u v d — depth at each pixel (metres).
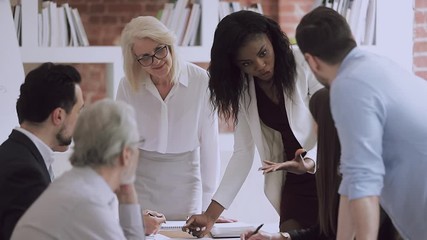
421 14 5.52
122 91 4.15
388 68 2.59
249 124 3.71
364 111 2.47
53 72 2.90
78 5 5.50
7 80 4.93
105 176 2.44
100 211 2.35
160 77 3.97
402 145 2.59
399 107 2.54
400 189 2.65
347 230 2.69
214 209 3.75
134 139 2.45
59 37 5.22
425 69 5.56
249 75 3.61
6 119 4.91
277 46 3.49
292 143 3.66
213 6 5.28
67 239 2.32
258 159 5.49
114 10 5.54
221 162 5.49
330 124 2.88
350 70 2.54
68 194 2.35
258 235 3.29
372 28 5.41
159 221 3.59
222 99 3.56
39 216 2.33
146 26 3.87
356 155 2.46
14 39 4.97
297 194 3.71
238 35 3.40
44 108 2.87
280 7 5.73
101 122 2.40
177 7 5.30
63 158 5.32
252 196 5.50
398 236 2.92
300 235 3.27
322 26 2.56
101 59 5.25
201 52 5.29
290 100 3.58
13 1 5.18
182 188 4.23
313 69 2.66
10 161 2.78
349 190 2.47
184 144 4.19
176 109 4.12
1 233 2.73
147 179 4.23
